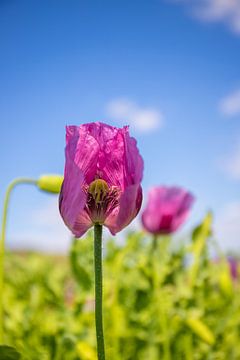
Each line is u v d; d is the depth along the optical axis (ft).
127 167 1.25
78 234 1.25
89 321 2.30
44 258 3.45
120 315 2.29
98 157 1.26
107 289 2.31
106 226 1.26
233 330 2.58
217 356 2.46
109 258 2.72
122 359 2.34
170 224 2.57
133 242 2.37
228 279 2.58
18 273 2.98
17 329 2.29
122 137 1.27
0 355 1.21
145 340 2.36
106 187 1.25
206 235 2.51
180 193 2.61
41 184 1.82
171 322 2.39
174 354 2.39
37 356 2.01
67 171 1.22
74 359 2.09
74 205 1.20
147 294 2.47
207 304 2.63
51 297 2.75
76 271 2.37
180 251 2.71
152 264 2.59
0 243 1.83
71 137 1.25
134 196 1.22
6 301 2.47
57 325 2.21
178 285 2.58
